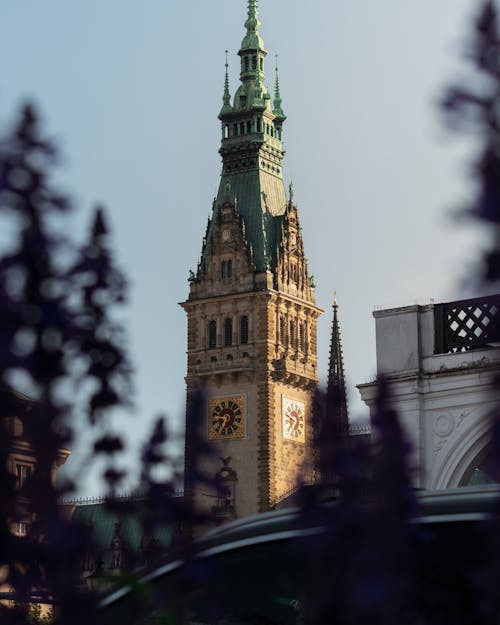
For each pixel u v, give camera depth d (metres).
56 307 9.59
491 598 8.80
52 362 9.55
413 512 8.88
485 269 8.44
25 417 9.52
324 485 9.17
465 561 13.38
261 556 15.65
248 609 15.58
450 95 8.45
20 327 9.50
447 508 14.12
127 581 10.55
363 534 8.73
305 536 9.30
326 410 9.50
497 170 8.41
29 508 9.51
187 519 10.48
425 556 13.41
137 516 10.45
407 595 8.55
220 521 10.62
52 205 9.64
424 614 12.88
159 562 11.74
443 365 48.06
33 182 9.59
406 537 8.73
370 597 8.45
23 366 9.46
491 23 8.43
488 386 8.77
